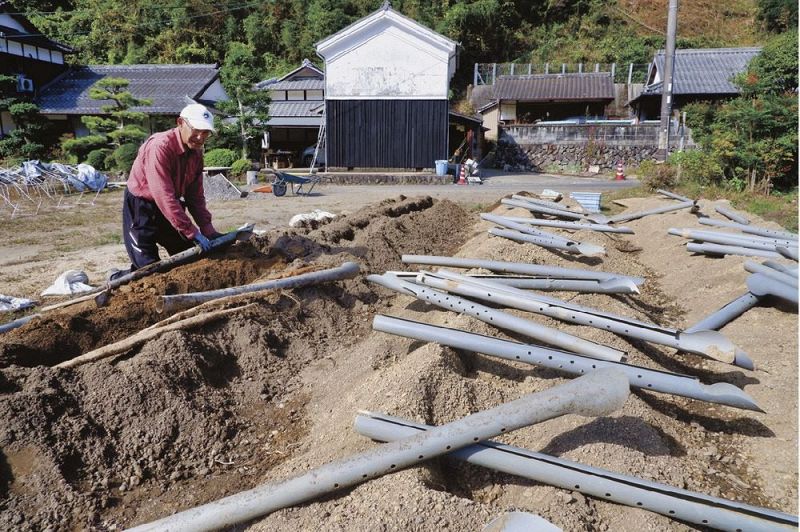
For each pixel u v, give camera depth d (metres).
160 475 3.10
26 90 24.20
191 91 25.14
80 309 4.36
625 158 24.72
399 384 3.27
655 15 41.19
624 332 3.95
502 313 4.05
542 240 6.43
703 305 5.52
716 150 13.57
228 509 2.48
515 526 2.12
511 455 2.65
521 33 41.00
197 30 39.59
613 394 2.68
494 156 26.27
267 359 4.23
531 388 3.49
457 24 39.66
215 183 15.29
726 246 6.45
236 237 5.50
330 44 20.34
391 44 20.23
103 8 39.22
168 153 4.80
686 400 3.76
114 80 20.86
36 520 2.66
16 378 3.31
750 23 40.50
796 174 13.41
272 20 40.22
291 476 2.68
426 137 20.89
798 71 13.18
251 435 3.50
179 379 3.66
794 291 4.47
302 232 7.54
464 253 6.91
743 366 3.56
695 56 26.41
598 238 7.57
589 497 2.57
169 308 4.28
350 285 5.66
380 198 15.20
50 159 22.22
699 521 2.39
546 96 28.55
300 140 27.52
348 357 4.29
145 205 5.02
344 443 3.01
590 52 38.16
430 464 2.71
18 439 2.94
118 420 3.28
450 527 2.31
